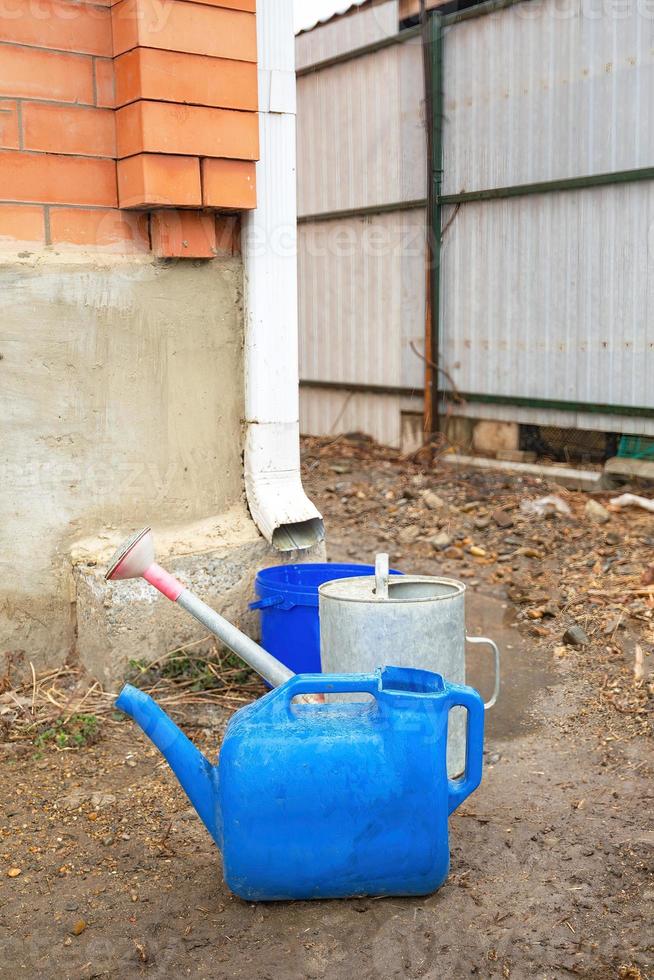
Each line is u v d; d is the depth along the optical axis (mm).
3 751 3109
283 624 3393
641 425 6695
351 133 8281
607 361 6793
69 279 3412
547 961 2117
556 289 7016
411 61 7512
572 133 6648
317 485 7312
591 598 4562
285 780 2158
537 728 3424
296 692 2180
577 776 3027
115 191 3496
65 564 3572
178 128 3361
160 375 3660
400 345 8328
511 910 2293
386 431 8688
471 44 7121
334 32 8180
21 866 2477
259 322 3770
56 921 2248
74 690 3504
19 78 3240
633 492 6594
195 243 3625
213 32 3387
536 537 5629
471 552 5496
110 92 3430
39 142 3314
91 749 3148
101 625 3475
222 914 2271
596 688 3688
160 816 2738
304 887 2238
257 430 3834
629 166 6375
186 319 3691
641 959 2119
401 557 5512
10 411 3381
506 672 3922
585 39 6457
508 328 7395
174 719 3352
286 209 3773
